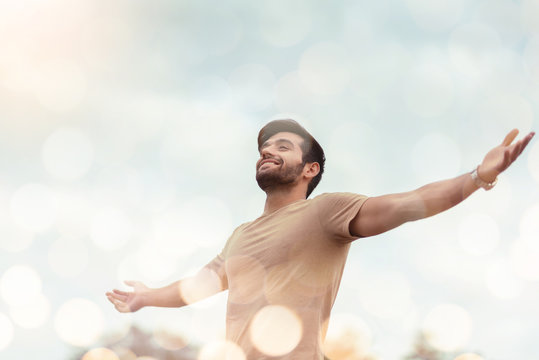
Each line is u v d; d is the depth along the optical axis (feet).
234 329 11.53
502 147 9.50
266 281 11.40
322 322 11.47
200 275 14.28
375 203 10.63
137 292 14.78
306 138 12.98
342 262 11.80
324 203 11.33
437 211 9.92
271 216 12.16
